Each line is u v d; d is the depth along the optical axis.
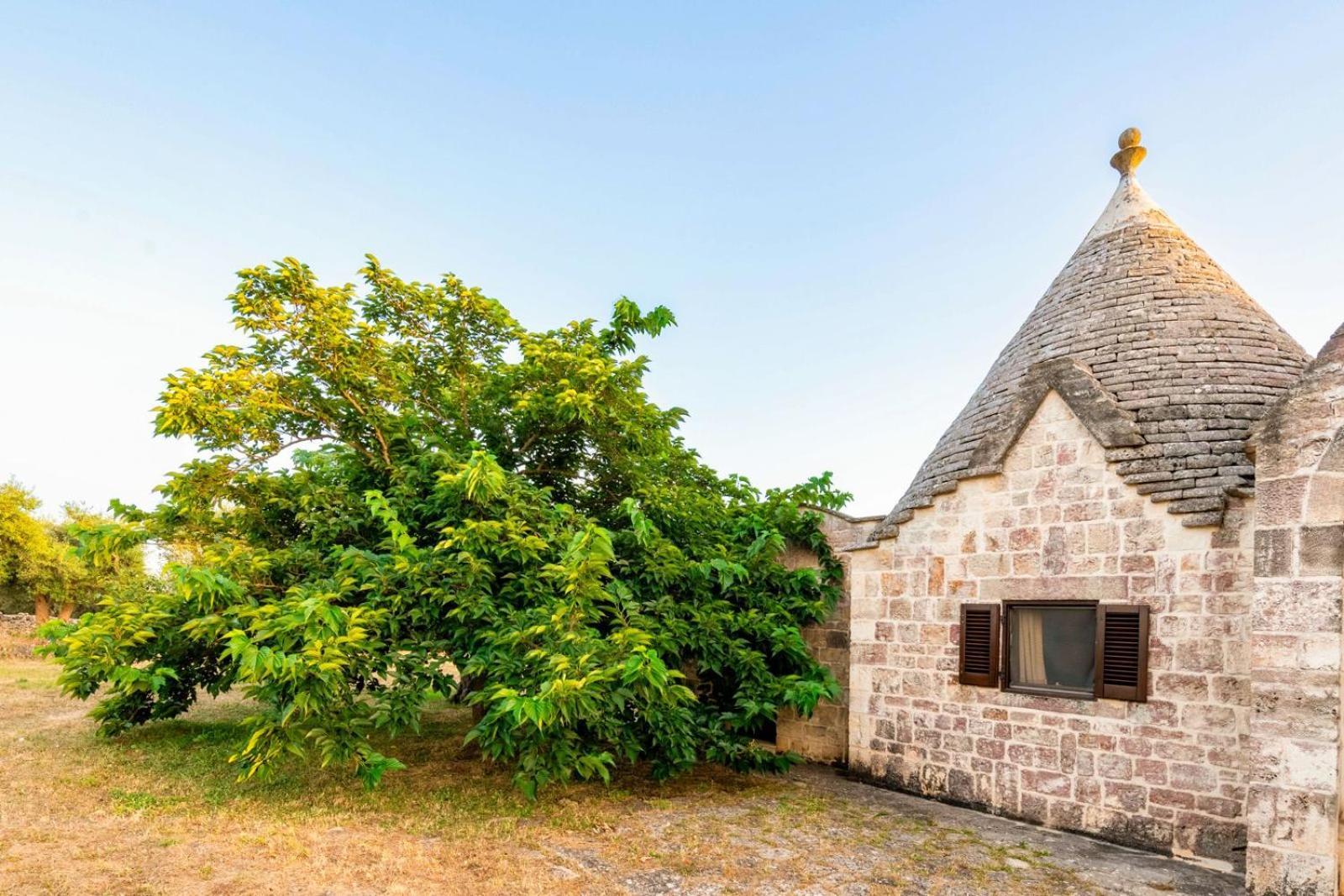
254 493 9.69
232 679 10.14
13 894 5.43
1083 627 8.13
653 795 8.98
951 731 8.96
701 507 11.66
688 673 11.96
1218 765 6.97
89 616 8.80
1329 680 5.88
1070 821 7.81
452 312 10.53
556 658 6.82
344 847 6.64
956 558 9.18
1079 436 8.24
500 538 8.45
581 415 9.28
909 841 7.35
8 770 9.17
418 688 7.86
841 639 11.40
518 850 6.80
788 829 7.69
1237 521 7.10
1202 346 8.62
